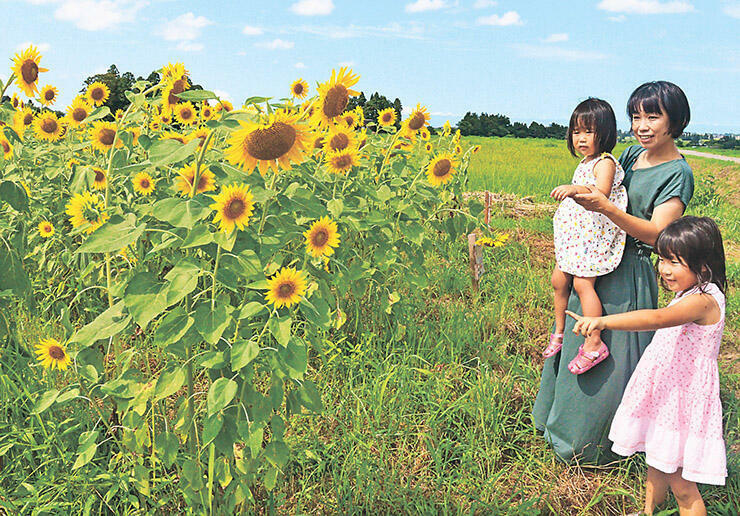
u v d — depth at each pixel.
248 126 1.84
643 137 2.72
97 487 2.39
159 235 2.50
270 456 2.14
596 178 2.87
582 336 2.95
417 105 4.20
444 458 3.03
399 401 3.28
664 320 2.34
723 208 12.51
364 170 4.34
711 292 2.38
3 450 2.38
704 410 2.39
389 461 2.93
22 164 4.28
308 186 3.65
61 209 4.18
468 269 5.65
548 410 3.19
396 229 4.14
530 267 6.15
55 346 2.30
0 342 3.05
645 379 2.52
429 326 4.28
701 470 2.39
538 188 13.48
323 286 3.15
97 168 3.32
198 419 2.62
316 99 2.52
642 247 2.87
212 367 1.97
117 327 2.00
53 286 4.18
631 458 2.98
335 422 3.17
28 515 2.32
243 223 1.92
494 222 8.27
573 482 2.90
